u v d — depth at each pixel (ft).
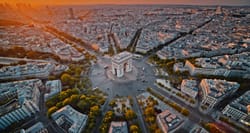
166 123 626.23
